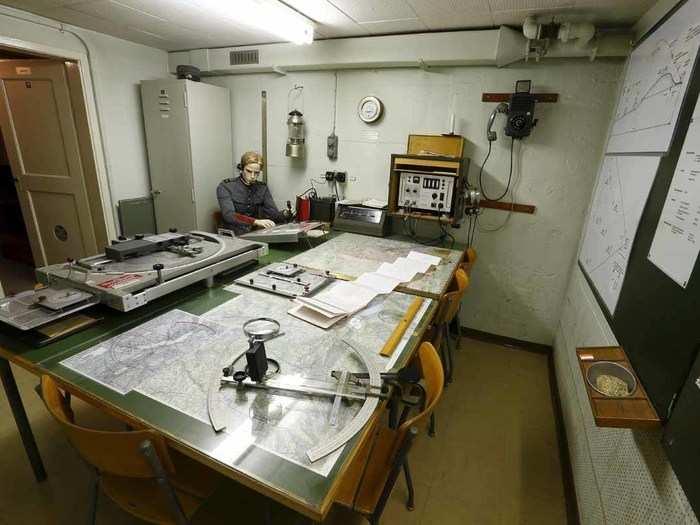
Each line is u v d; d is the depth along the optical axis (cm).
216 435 96
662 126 138
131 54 327
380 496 118
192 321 151
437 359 130
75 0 234
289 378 116
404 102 296
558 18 222
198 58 347
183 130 325
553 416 225
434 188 269
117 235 342
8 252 427
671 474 91
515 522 160
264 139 355
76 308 141
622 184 175
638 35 211
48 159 331
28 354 126
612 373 121
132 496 117
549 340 295
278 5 226
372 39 278
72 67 295
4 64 314
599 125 246
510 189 279
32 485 166
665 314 106
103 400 107
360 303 171
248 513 134
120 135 330
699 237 94
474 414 224
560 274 280
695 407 83
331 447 92
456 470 184
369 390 112
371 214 302
